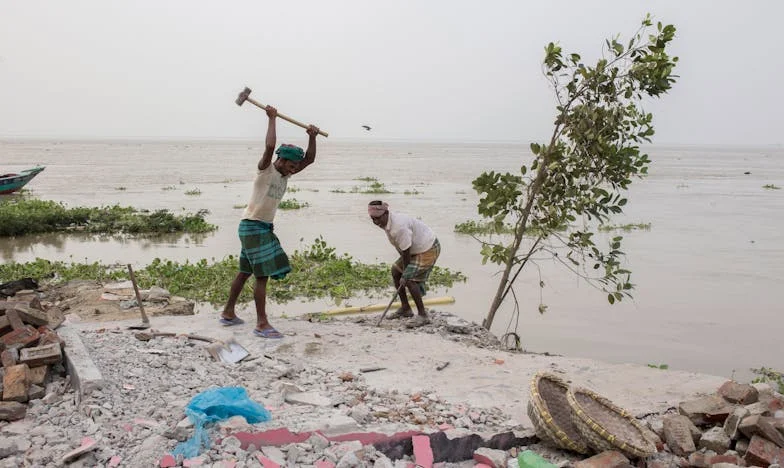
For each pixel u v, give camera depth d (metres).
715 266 15.05
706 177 53.28
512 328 9.95
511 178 8.97
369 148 166.25
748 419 4.43
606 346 9.12
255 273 6.90
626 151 8.41
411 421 4.96
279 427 4.49
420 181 43.66
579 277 13.80
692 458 4.43
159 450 4.07
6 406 4.53
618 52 8.45
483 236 19.36
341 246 17.19
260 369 5.94
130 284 10.48
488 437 4.67
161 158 78.12
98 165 59.97
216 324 7.38
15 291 9.69
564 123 8.79
